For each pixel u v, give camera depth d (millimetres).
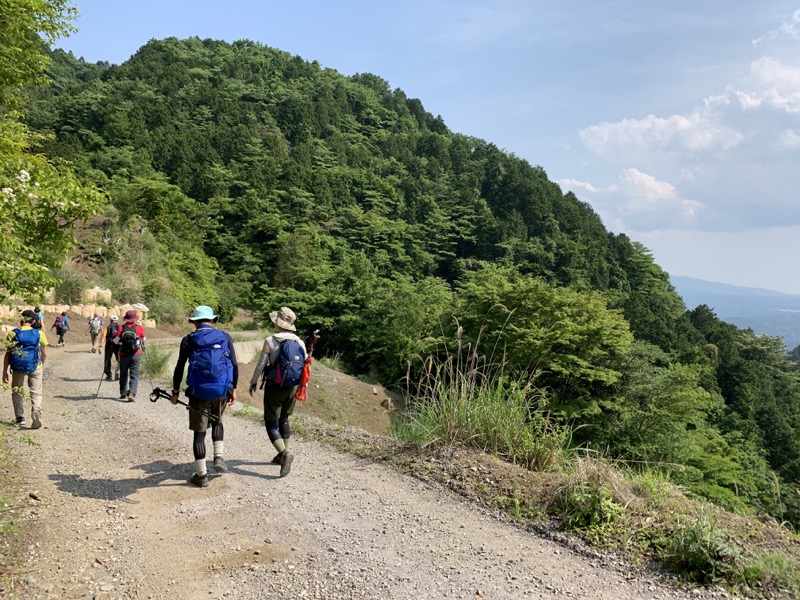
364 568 3514
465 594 3225
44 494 4691
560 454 5766
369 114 166500
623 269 95250
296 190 90625
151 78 132875
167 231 46781
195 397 5000
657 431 21344
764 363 69250
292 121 139250
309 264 64000
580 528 4105
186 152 92625
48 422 7488
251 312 55438
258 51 184750
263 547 3805
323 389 21172
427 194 112562
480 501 4742
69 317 22266
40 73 9375
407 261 87062
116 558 3629
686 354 48344
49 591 3191
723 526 4012
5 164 5641
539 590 3293
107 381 11781
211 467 5625
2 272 5113
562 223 109562
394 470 5609
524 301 23188
